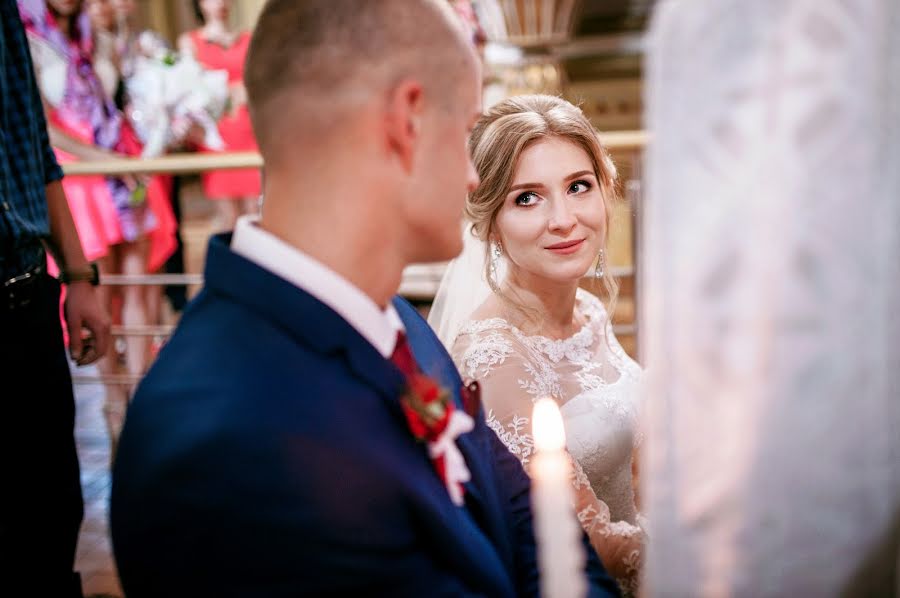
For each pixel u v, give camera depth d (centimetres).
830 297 50
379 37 79
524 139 144
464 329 158
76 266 181
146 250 383
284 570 72
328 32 79
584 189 148
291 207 83
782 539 51
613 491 161
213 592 72
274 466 72
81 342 185
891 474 51
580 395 157
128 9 399
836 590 52
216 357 78
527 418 143
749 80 50
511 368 146
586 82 745
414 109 82
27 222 150
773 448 51
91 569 239
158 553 71
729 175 51
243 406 74
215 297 85
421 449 87
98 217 350
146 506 71
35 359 149
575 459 149
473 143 151
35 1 330
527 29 481
